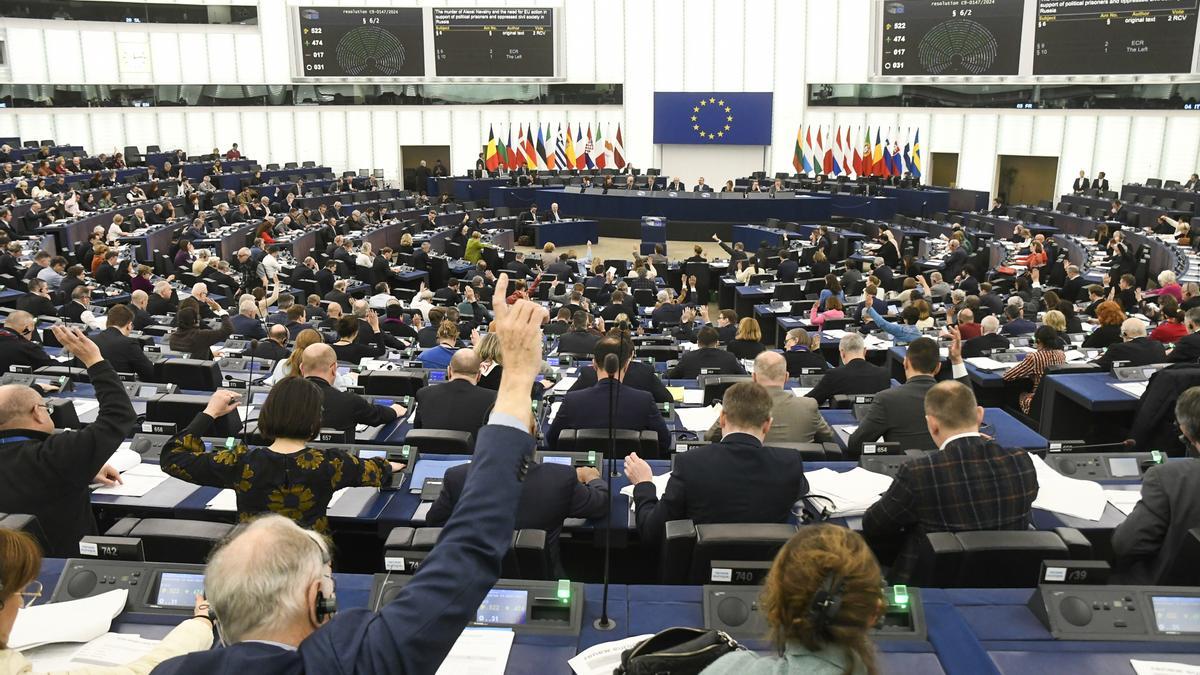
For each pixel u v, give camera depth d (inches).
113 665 101.3
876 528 140.7
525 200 1126.4
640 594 115.3
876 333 436.8
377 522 163.6
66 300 522.6
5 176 903.7
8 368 296.4
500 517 60.1
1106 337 364.2
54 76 1093.1
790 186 1103.0
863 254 823.1
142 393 249.1
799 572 68.9
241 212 893.2
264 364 305.0
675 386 279.4
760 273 669.3
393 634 56.1
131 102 1143.0
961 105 1092.5
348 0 1200.2
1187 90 946.7
